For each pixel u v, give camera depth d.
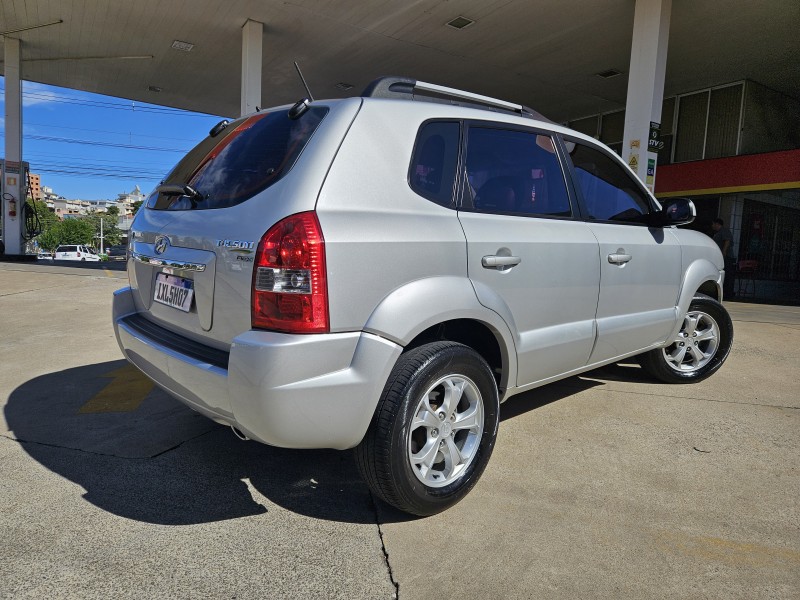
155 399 3.87
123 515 2.41
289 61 13.08
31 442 3.14
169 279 2.60
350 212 2.18
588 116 16.98
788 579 2.06
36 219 15.98
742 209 13.36
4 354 5.03
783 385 4.43
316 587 1.97
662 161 14.92
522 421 3.55
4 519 2.35
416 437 2.45
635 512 2.50
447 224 2.48
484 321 2.54
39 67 15.20
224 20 11.04
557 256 2.94
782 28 9.92
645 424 3.53
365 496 2.62
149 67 14.67
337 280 2.07
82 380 4.28
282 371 1.97
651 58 8.52
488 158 2.81
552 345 2.95
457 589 1.97
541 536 2.31
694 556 2.19
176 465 2.89
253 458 2.98
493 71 12.97
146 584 1.97
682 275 4.01
